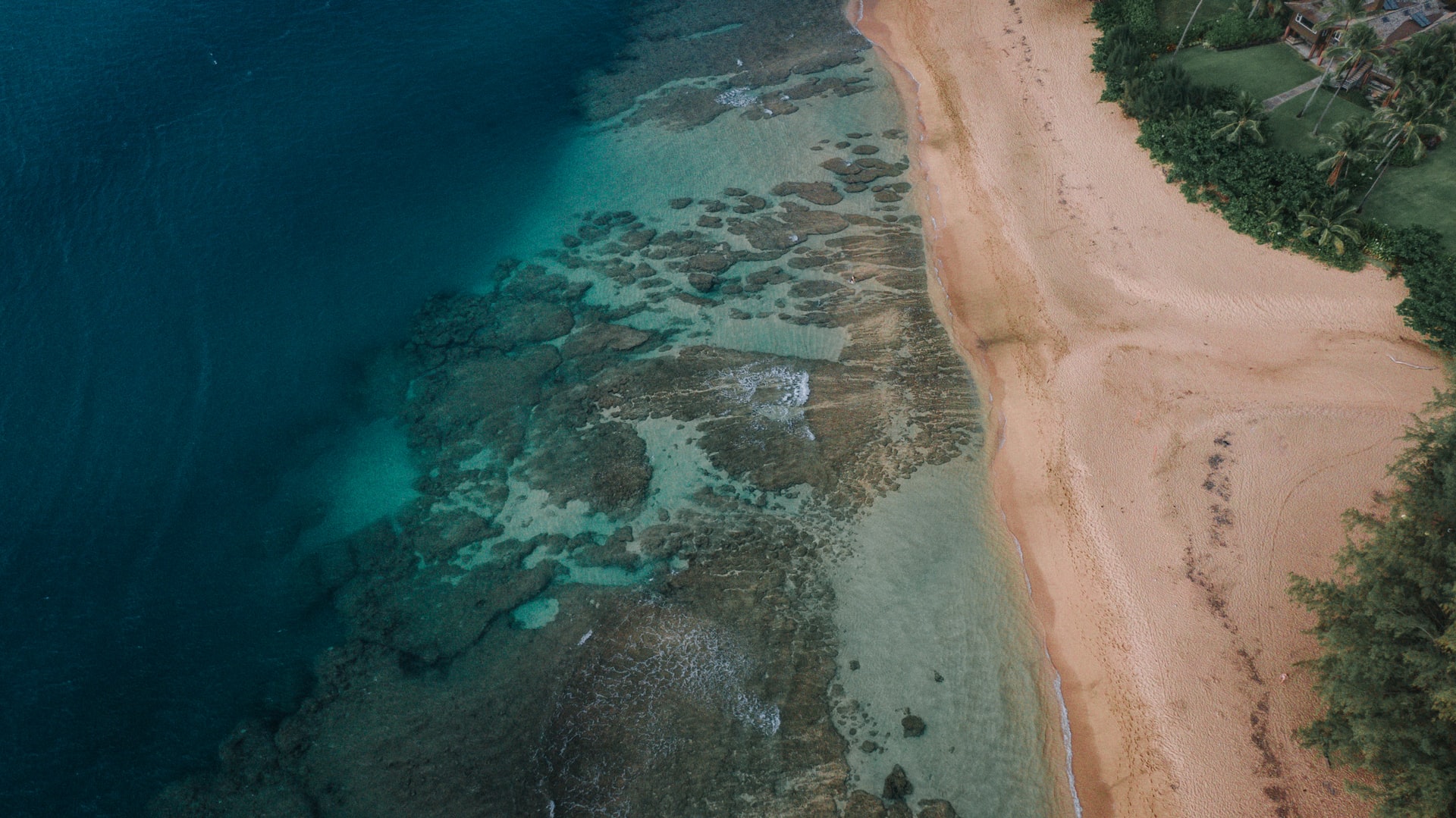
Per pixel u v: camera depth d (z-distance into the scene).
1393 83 59.59
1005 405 47.84
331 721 37.47
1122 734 35.38
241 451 48.56
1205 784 33.41
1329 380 45.97
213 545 44.31
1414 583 31.92
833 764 35.16
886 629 39.31
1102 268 54.41
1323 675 32.34
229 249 59.75
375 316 56.16
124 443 48.59
